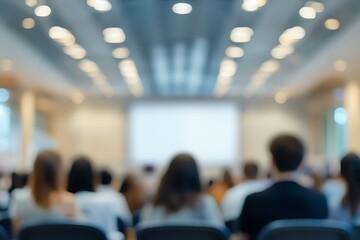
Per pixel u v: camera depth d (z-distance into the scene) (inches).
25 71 516.1
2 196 288.5
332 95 599.2
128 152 717.9
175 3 314.8
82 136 729.0
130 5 316.8
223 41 405.7
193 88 654.5
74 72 525.7
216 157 713.6
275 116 717.9
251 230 120.3
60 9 321.1
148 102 721.0
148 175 527.2
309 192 121.0
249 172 273.6
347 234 104.0
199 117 717.3
